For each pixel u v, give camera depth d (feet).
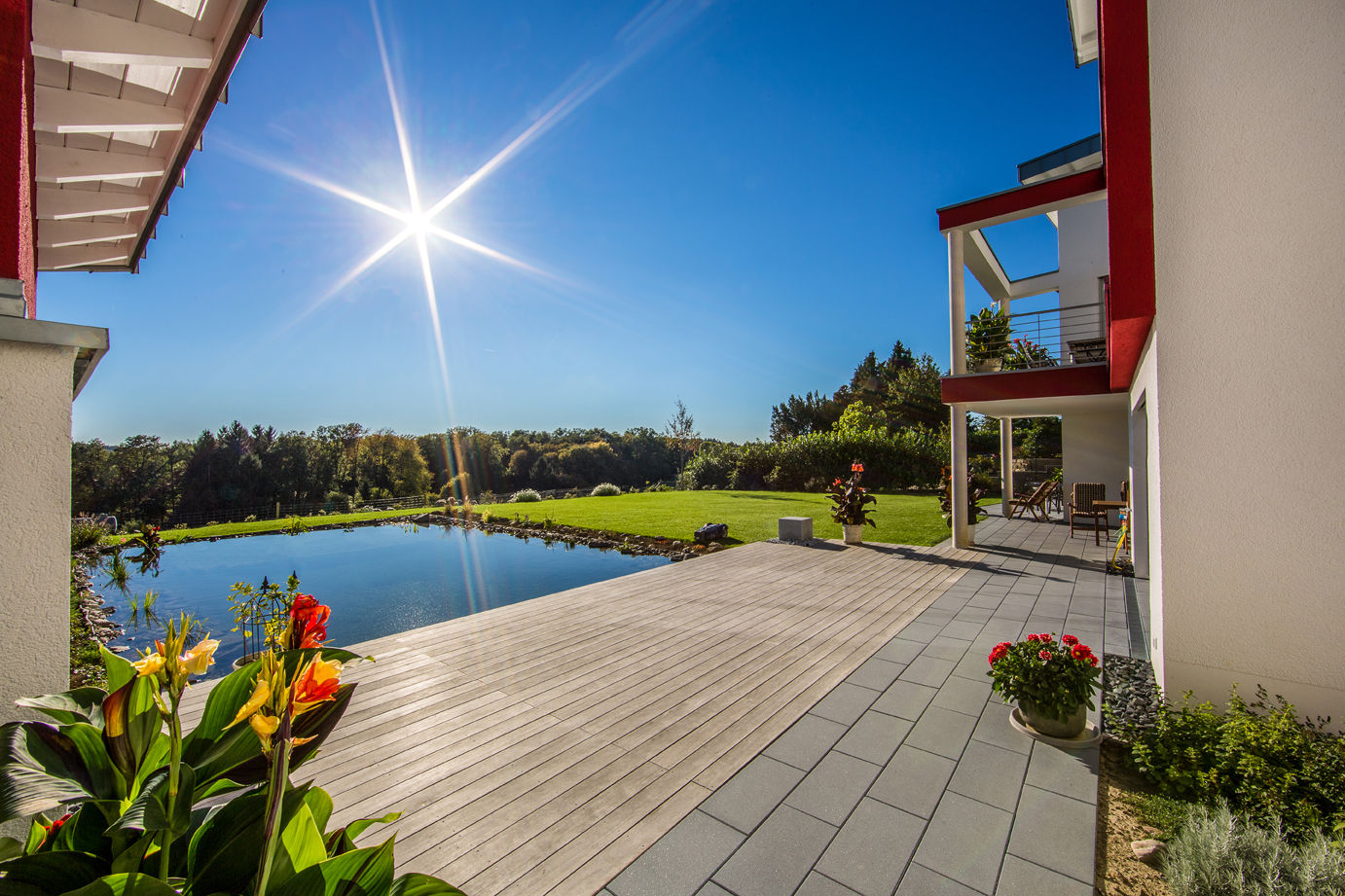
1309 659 9.72
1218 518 10.39
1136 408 18.90
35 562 4.27
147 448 91.09
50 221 12.19
